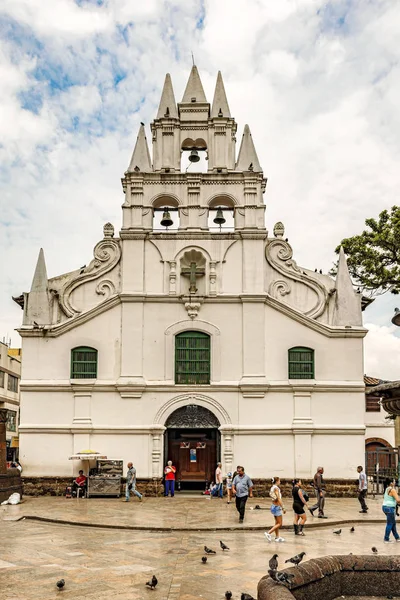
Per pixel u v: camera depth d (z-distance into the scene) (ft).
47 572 43.45
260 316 96.43
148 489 91.66
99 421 93.91
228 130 103.86
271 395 94.79
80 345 96.07
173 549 52.54
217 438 94.58
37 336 96.37
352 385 94.63
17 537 58.44
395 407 40.50
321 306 98.32
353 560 35.42
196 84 106.93
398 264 109.60
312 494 91.71
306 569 32.96
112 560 47.75
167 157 102.73
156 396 94.53
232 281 97.86
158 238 98.84
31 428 93.56
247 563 46.62
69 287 98.78
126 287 97.25
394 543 55.36
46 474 92.79
